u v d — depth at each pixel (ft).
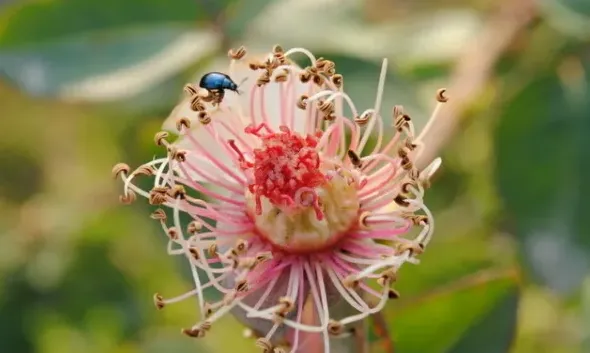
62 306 0.94
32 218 0.97
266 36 0.78
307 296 0.67
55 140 1.04
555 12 0.76
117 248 0.93
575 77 0.80
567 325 0.89
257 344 0.65
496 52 0.80
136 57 0.78
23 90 0.77
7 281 0.94
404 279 0.73
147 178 0.75
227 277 0.67
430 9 0.85
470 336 0.70
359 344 0.67
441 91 0.67
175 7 0.78
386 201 0.67
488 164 0.81
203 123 0.67
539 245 0.78
